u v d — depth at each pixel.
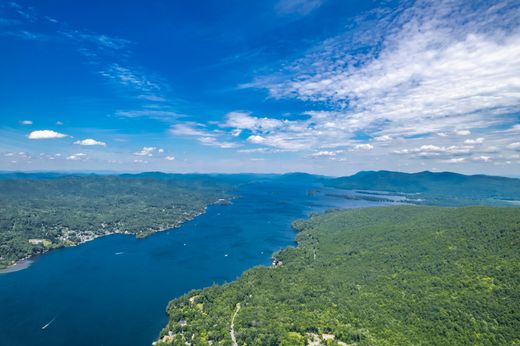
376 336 185.00
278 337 188.25
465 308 191.50
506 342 163.12
